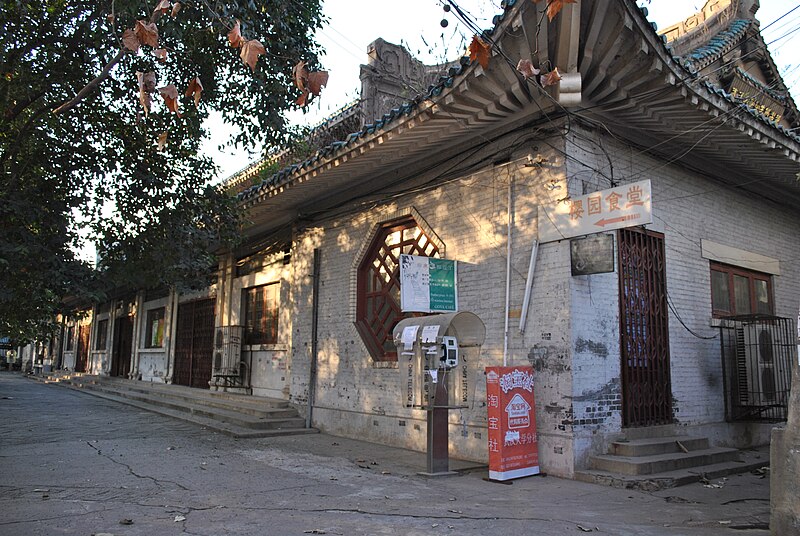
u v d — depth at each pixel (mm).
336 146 9875
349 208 11688
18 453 8734
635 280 8602
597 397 7734
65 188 9773
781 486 4645
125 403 16391
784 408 9820
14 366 45188
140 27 4336
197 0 6535
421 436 9492
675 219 9453
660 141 9094
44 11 8594
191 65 9906
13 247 7941
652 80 7363
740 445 9836
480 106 8039
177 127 10469
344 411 11195
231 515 5449
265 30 8930
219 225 11539
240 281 16156
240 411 12984
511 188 8578
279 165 15594
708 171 10094
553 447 7574
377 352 10820
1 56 8000
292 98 9602
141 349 22688
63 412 14375
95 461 8109
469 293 8992
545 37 6840
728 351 9891
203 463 8102
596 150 8336
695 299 9531
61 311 10453
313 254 12617
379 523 5273
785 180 10742
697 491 6789
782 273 11633
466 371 7934
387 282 10891
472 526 5230
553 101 7402
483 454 8422
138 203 10516
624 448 7609
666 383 8742
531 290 8117
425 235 10031
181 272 10781
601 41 6914
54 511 5496
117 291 25219
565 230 7766
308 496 6309
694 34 13930
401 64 16234
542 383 7805
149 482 6832
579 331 7660
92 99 9836
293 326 12961
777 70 13797
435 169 9852
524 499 6324
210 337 17688
